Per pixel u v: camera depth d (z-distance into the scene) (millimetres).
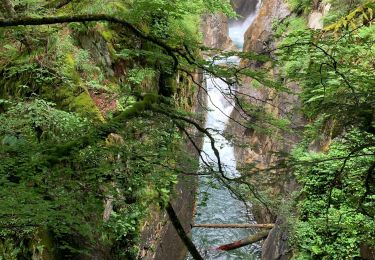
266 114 4398
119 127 3795
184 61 4051
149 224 7023
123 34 7711
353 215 5520
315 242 6219
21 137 4805
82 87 6422
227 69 3273
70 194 3123
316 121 7270
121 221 5715
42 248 4664
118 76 7508
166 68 4133
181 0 5598
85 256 5227
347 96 3111
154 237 7262
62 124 4977
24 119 4969
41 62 6523
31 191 2863
